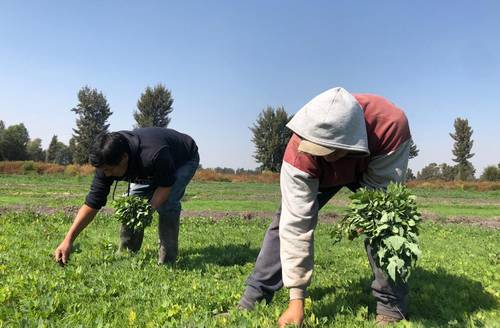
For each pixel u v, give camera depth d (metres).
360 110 3.24
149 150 5.22
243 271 5.88
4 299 4.11
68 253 5.29
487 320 4.00
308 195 3.58
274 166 77.56
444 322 4.04
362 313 4.09
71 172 45.44
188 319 3.73
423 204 24.77
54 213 12.20
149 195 6.21
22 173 44.66
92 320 3.75
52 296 4.26
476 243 9.85
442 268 6.25
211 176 48.00
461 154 81.88
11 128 88.19
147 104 77.31
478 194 40.47
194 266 6.00
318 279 5.46
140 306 4.20
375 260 3.67
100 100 80.12
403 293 3.86
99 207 5.34
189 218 12.63
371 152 3.65
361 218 3.52
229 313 3.99
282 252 3.59
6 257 5.88
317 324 3.73
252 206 18.55
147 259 6.20
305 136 3.19
